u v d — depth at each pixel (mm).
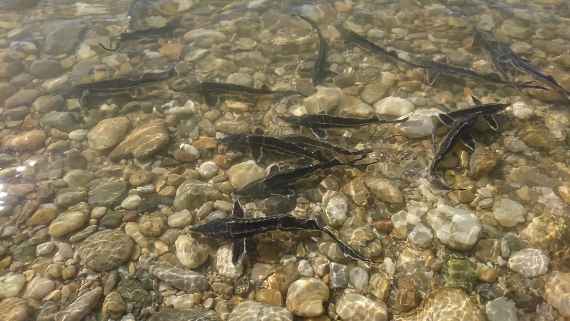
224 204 801
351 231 760
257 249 743
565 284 673
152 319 668
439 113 904
